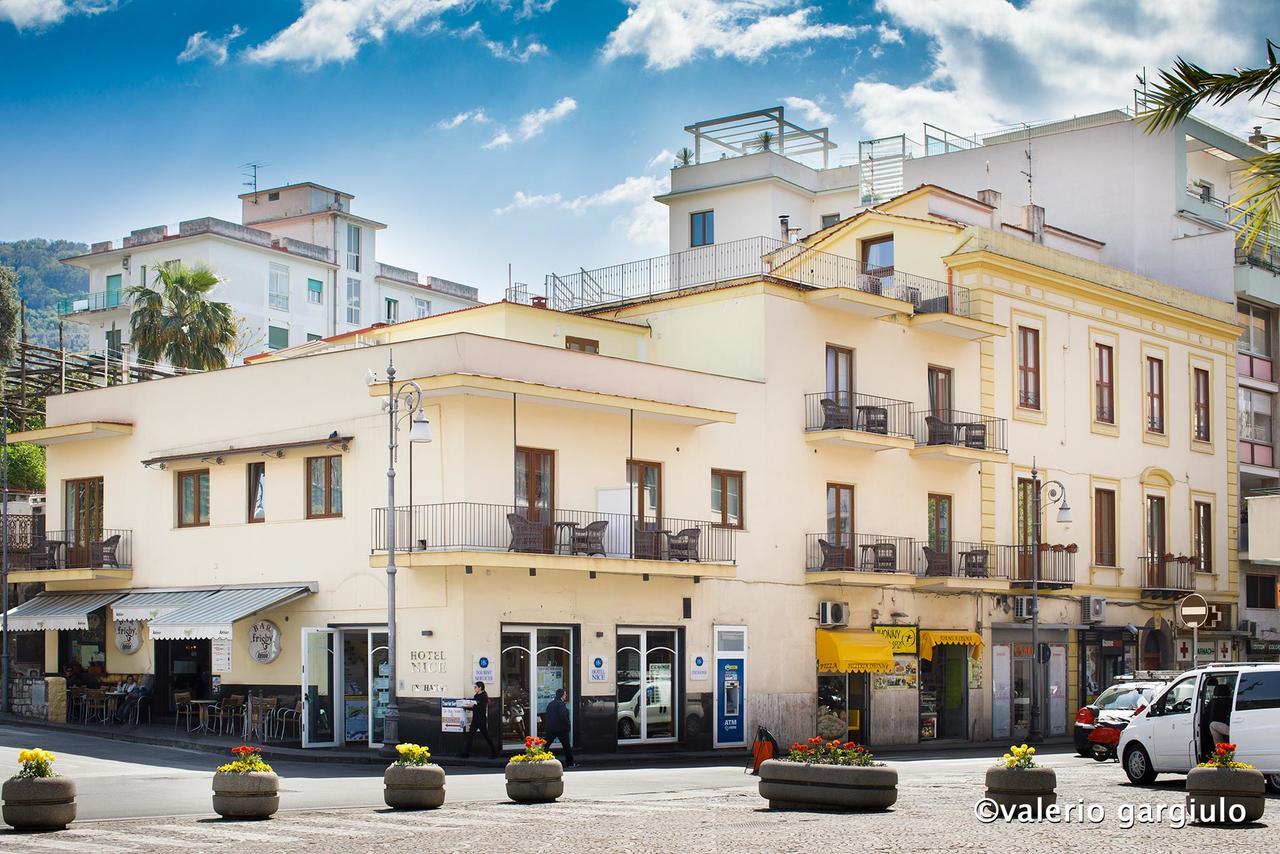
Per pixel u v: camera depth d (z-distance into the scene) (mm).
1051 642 44406
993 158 53750
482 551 30141
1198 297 51281
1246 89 11781
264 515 34906
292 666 33781
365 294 84562
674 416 34281
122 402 38562
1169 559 48375
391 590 30156
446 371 31266
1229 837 16453
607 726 33031
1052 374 45156
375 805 20906
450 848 15484
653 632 34312
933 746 39594
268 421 35000
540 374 32344
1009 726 42750
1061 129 56594
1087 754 32344
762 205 56344
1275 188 11922
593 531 32156
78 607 37594
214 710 34812
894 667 39594
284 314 78375
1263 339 55438
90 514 39312
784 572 37094
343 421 33406
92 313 76875
